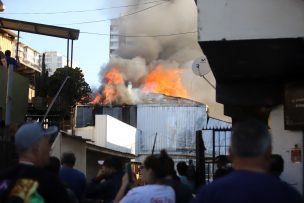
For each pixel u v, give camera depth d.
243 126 2.72
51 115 17.00
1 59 13.94
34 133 3.30
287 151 7.11
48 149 3.45
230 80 7.38
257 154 2.63
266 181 2.58
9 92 10.77
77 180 5.89
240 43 5.42
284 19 5.35
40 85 20.30
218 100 7.44
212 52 5.73
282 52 5.65
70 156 6.07
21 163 3.26
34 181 3.09
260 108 8.40
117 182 5.98
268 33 5.34
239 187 2.56
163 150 4.63
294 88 6.75
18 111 14.64
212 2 5.52
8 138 8.73
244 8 5.45
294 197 2.57
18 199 3.02
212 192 2.61
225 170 6.83
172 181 4.77
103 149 18.86
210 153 28.86
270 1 5.42
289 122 6.77
